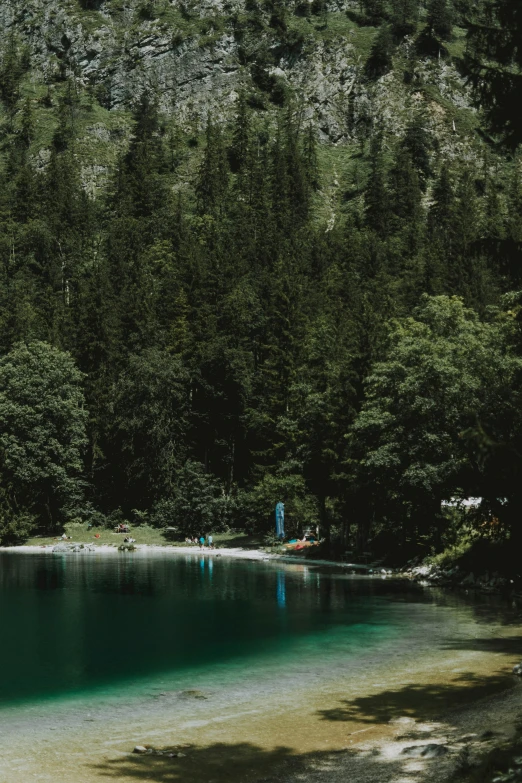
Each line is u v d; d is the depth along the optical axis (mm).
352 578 41000
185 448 79938
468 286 99938
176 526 72562
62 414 73750
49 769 11633
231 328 88688
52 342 86250
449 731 13164
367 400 52000
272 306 87188
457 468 36656
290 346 79062
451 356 40625
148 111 193625
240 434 82312
